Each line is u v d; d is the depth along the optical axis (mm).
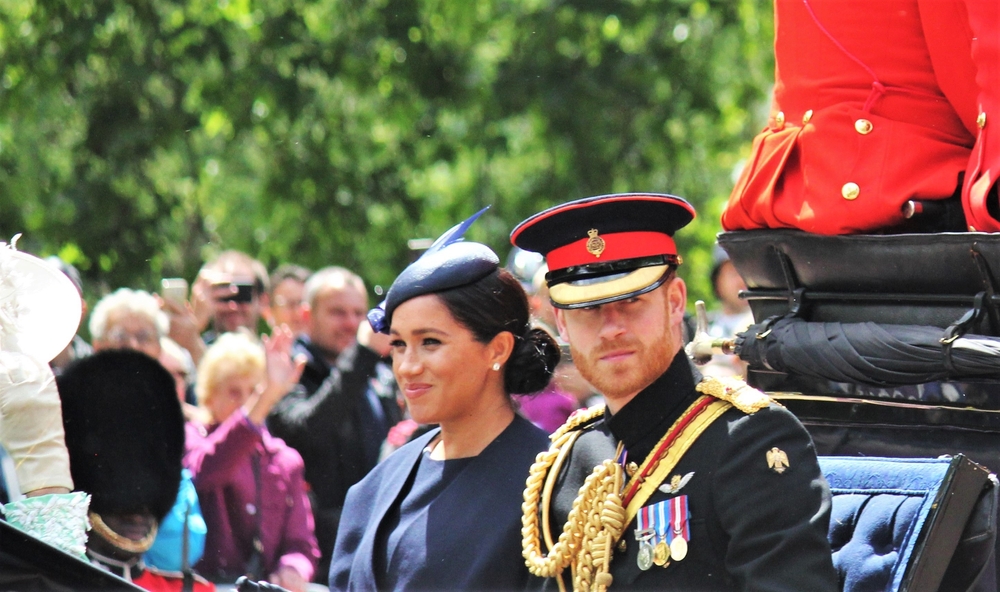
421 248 18266
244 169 43219
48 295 12578
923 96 10789
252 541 14695
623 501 9375
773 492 8773
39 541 9188
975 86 10422
